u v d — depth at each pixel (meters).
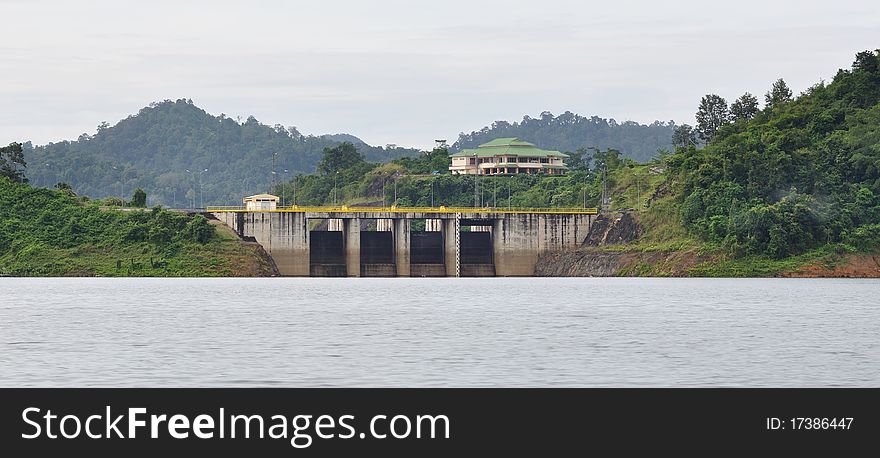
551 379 196.38
